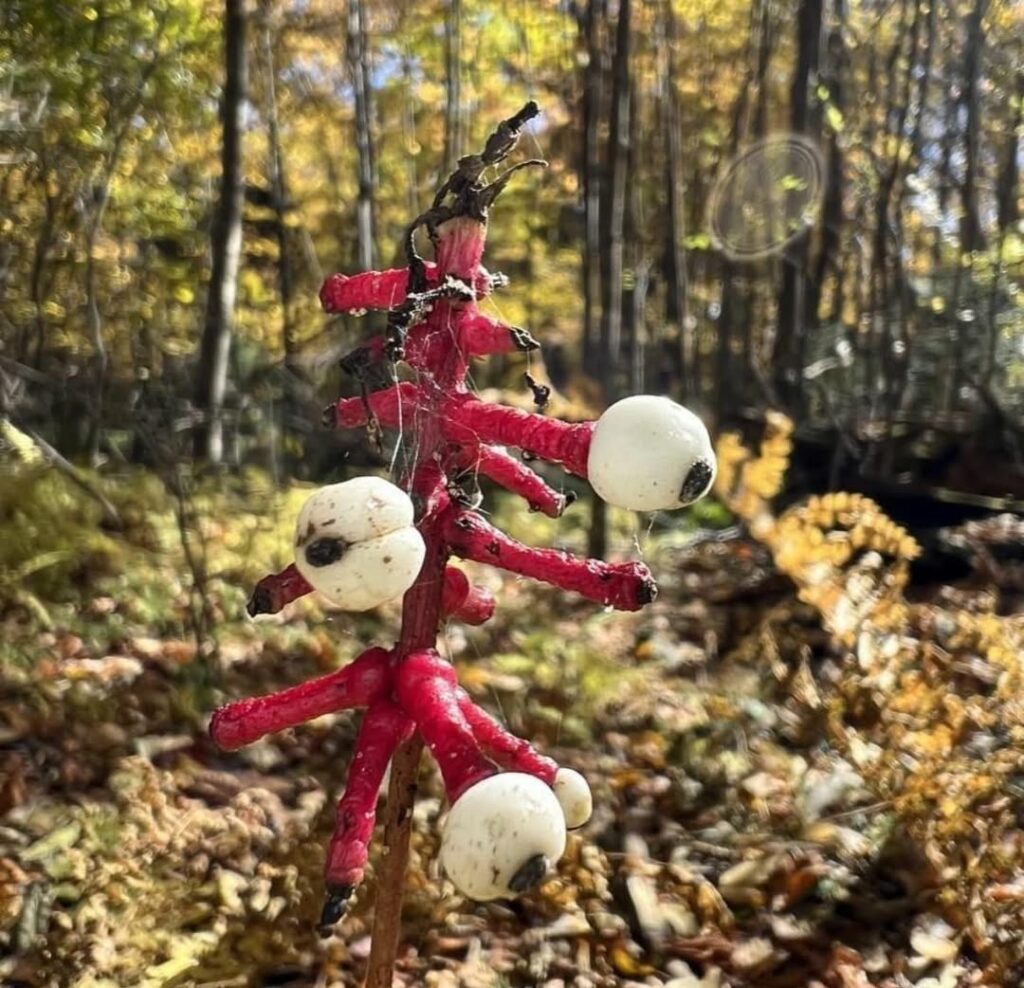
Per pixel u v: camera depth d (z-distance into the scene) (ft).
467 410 0.29
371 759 0.28
